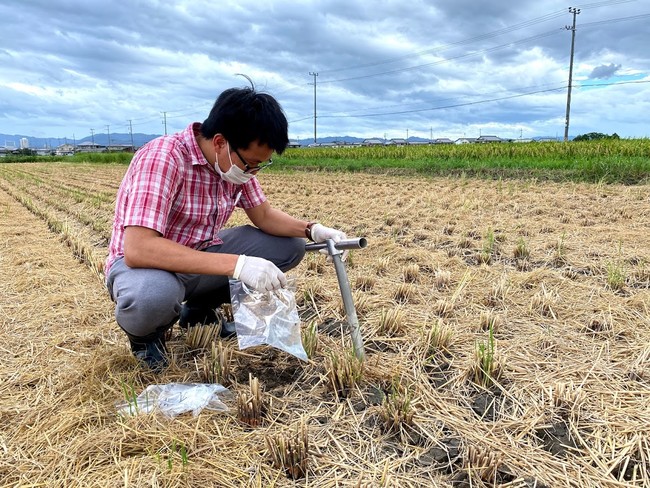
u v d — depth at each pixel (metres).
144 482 1.42
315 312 2.83
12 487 1.43
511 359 2.19
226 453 1.56
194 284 2.26
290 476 1.48
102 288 3.39
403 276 3.43
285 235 2.46
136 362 2.13
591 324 2.52
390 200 7.49
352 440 1.66
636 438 1.60
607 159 9.89
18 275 3.75
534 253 3.92
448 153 17.55
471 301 2.93
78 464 1.51
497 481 1.45
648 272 3.17
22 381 2.07
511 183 9.22
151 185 1.87
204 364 2.02
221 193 2.13
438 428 1.71
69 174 19.23
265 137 1.82
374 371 2.04
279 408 1.83
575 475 1.46
